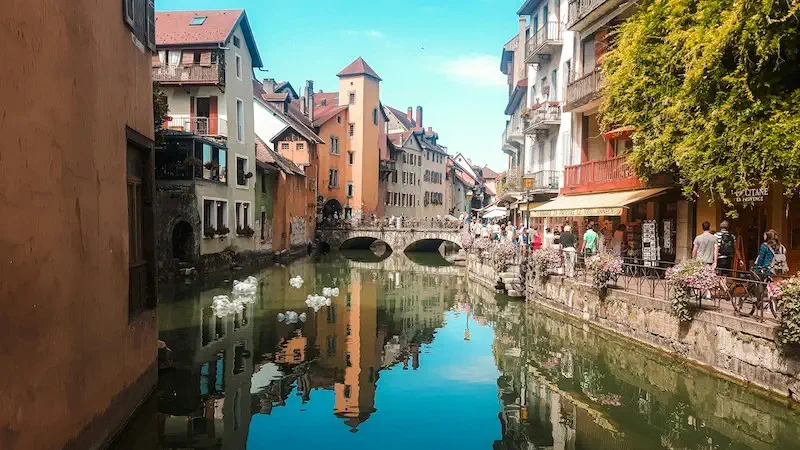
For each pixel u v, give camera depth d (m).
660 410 9.12
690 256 16.06
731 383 9.41
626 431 8.23
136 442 7.47
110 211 7.11
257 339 13.83
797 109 9.81
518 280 21.44
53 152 5.38
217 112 29.16
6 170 4.49
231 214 29.45
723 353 9.66
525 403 9.48
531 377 11.05
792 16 9.36
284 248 38.88
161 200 22.45
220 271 27.36
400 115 76.94
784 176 10.13
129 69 8.12
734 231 14.66
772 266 10.38
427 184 77.94
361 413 8.87
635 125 14.35
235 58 30.78
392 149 66.25
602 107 15.53
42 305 5.08
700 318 10.32
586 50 21.95
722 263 11.37
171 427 8.06
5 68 4.50
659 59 13.02
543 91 28.48
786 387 8.14
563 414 8.98
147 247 9.27
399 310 19.28
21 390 4.66
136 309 8.55
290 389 10.02
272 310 18.03
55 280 5.38
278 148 45.88
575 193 22.05
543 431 8.23
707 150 11.08
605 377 11.03
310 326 15.72
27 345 4.78
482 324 16.77
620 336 13.31
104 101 6.95
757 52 9.70
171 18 30.92
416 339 14.59
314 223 49.50
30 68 4.93
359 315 17.98
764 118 10.23
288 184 39.78
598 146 22.12
